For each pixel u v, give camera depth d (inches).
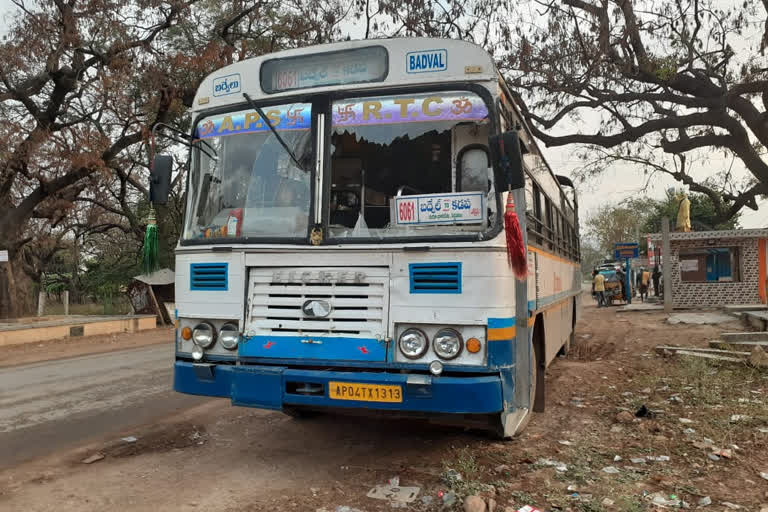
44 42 722.2
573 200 454.3
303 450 215.3
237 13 797.2
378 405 167.5
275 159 192.1
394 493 169.0
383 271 174.4
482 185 175.5
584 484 173.0
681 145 760.3
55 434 246.8
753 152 731.4
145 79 750.5
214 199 200.1
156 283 872.3
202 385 188.5
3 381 391.5
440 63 181.6
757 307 682.8
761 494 163.2
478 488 167.8
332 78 189.6
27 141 716.7
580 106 727.1
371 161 182.5
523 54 608.7
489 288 166.9
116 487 180.1
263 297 184.5
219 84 205.9
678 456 197.0
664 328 592.7
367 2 605.9
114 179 1025.5
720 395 278.5
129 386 359.9
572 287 431.5
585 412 262.8
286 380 175.6
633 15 632.4
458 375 167.3
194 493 173.5
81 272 1946.4
